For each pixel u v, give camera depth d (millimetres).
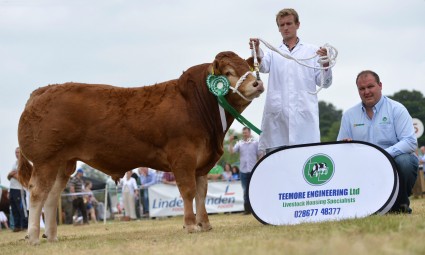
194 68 7836
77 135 7676
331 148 7742
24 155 7844
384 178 7465
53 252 6383
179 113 7578
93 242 7383
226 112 7809
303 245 4672
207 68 7758
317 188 7734
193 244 5898
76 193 18969
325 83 8758
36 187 7688
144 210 21078
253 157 16547
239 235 6527
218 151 7863
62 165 7793
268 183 7949
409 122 8242
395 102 8438
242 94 7539
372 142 8453
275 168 7949
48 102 7707
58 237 9422
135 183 20344
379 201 7418
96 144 7703
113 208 23406
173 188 20828
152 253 5422
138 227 12367
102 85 7934
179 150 7547
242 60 7633
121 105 7730
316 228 6289
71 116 7652
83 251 6230
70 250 6477
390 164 7457
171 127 7547
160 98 7727
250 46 8289
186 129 7555
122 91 7840
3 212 20047
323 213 7652
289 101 8773
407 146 8047
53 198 8109
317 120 8828
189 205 7629
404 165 7977
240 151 16734
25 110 7801
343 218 7332
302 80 8797
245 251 4707
